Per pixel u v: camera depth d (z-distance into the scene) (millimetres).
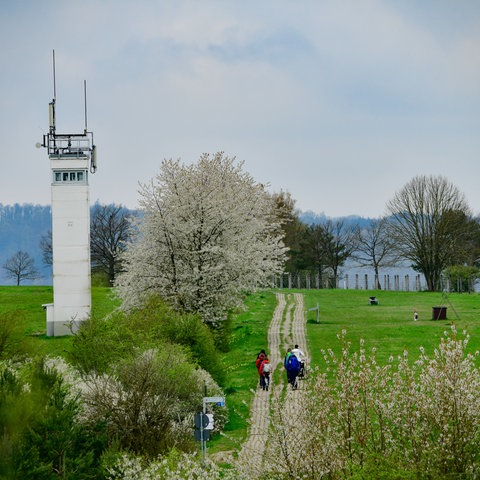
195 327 51562
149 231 66625
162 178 67438
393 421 25625
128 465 30844
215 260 66812
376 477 23266
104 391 36656
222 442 38938
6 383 32062
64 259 75312
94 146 76688
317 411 26312
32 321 84062
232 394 49094
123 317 50469
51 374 34156
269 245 72438
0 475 28172
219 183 69375
